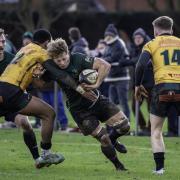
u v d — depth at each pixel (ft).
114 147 76.89
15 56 73.82
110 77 113.80
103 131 72.49
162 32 73.41
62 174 72.90
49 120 73.31
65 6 227.81
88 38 207.92
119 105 126.11
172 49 72.33
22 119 75.92
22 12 218.38
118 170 74.33
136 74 72.33
